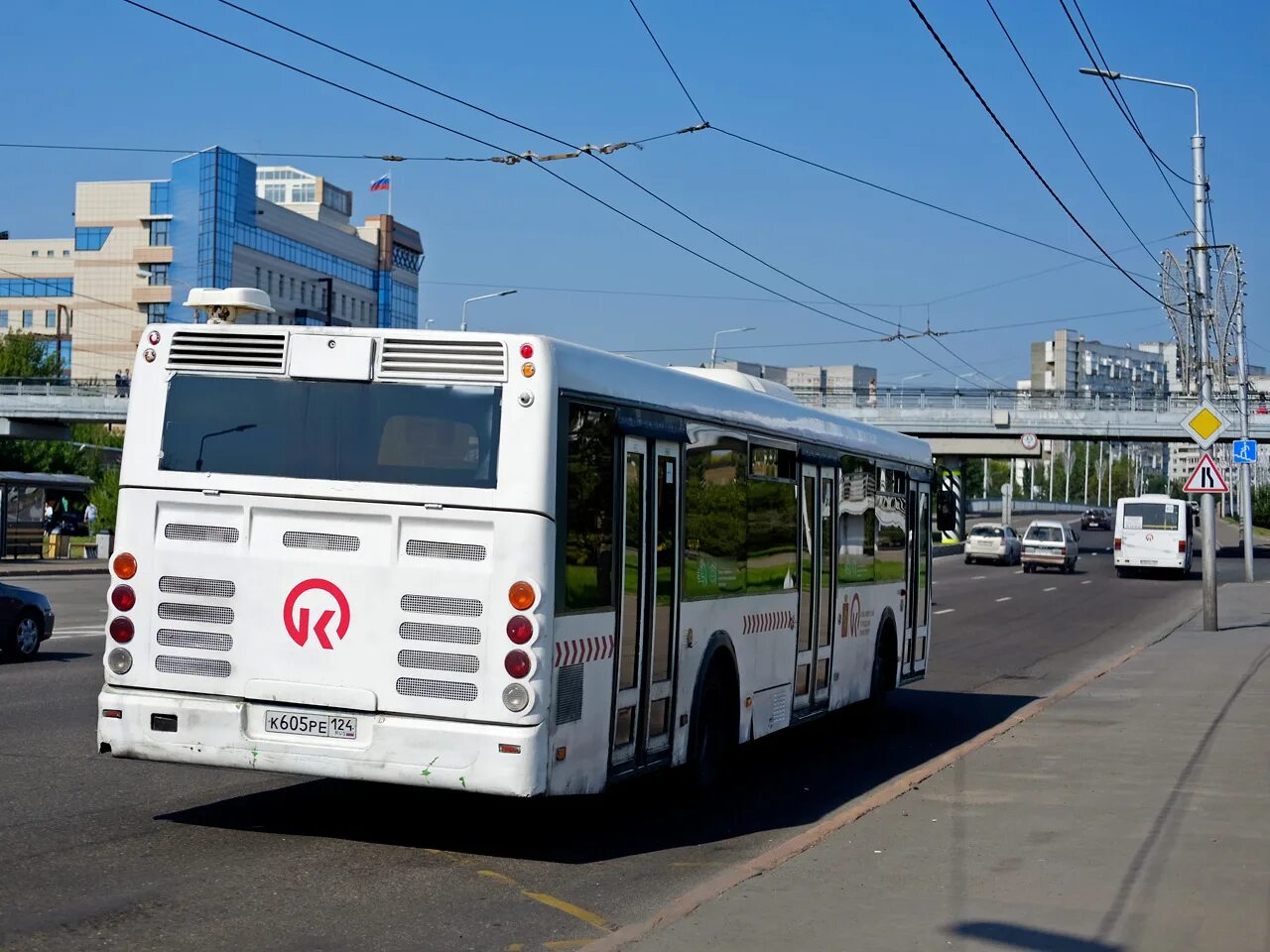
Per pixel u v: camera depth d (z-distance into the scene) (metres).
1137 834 8.52
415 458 7.69
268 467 7.91
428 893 7.12
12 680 15.36
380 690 7.64
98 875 7.24
